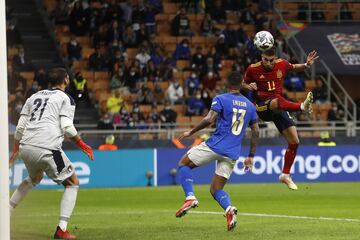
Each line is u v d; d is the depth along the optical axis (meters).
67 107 37.72
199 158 39.59
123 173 80.31
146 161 81.06
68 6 104.19
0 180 31.42
